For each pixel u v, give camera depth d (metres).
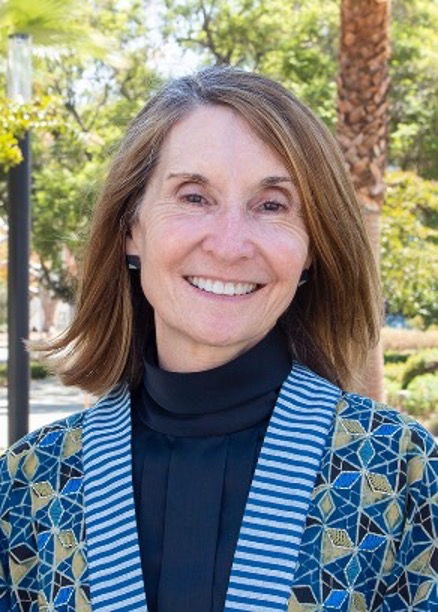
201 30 23.73
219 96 1.90
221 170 1.86
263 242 1.87
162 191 1.92
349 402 1.94
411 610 1.80
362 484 1.83
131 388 2.13
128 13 24.61
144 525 1.89
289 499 1.81
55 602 1.88
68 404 19.28
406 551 1.82
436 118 22.69
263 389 1.94
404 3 22.69
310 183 1.90
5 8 10.10
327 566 1.77
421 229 19.03
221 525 1.85
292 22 22.80
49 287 25.42
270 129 1.87
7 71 8.28
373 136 8.52
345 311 2.08
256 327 1.91
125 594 1.80
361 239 2.01
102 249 2.11
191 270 1.90
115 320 2.15
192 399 1.94
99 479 1.93
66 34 10.58
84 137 14.12
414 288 19.38
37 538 1.97
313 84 21.02
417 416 15.92
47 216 22.77
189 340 1.96
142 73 24.38
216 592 1.80
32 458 2.04
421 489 1.83
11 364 8.39
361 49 8.48
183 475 1.90
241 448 1.90
